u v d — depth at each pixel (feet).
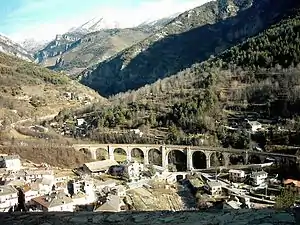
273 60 591.37
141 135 488.85
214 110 497.87
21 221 37.24
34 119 639.76
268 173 337.31
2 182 298.35
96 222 35.96
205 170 383.24
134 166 362.74
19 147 408.05
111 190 293.23
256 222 31.60
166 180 353.92
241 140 415.44
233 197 276.00
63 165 397.80
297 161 328.08
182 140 451.53
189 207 278.87
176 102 552.82
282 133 396.37
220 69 647.97
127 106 604.08
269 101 479.82
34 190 270.26
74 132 554.46
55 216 38.17
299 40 594.24
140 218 35.96
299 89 453.58
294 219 31.35
